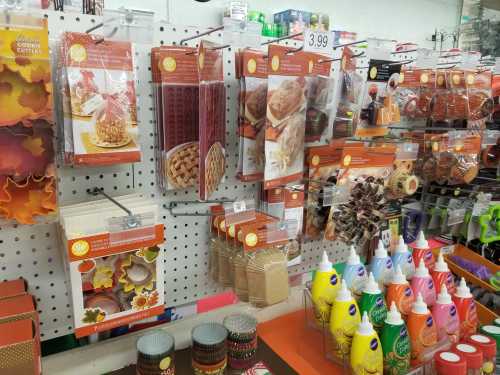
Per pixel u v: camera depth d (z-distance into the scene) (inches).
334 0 119.1
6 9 27.9
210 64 35.3
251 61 39.6
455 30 119.7
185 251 45.3
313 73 43.5
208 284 47.9
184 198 43.7
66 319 39.6
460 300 50.4
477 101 59.9
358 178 49.2
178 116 38.6
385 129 52.7
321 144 51.1
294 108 41.3
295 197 49.7
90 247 31.9
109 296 33.8
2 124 28.8
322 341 47.5
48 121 30.4
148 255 34.8
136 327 46.1
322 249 56.6
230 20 37.4
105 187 38.9
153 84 38.7
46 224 36.9
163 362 37.1
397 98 58.1
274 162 40.0
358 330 41.2
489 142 62.5
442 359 42.2
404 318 46.3
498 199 70.6
